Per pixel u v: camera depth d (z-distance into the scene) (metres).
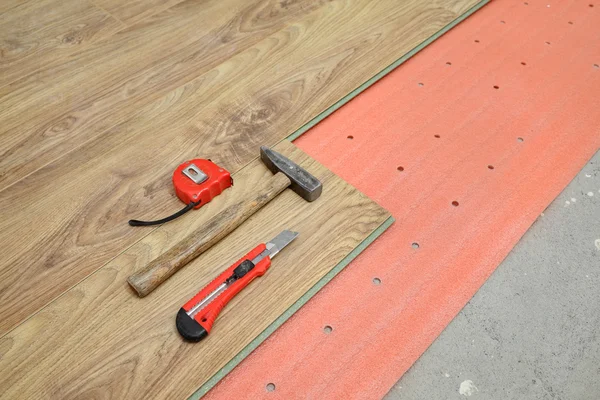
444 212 1.13
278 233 1.05
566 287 1.09
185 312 0.90
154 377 0.86
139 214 1.08
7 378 0.85
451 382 0.97
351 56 1.45
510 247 1.08
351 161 1.22
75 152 1.21
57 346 0.89
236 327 0.92
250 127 1.27
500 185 1.18
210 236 1.00
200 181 1.08
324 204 1.10
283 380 0.90
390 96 1.37
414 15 1.58
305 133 1.28
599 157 1.31
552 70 1.45
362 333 0.95
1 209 1.09
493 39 1.54
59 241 1.04
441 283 1.02
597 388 0.96
